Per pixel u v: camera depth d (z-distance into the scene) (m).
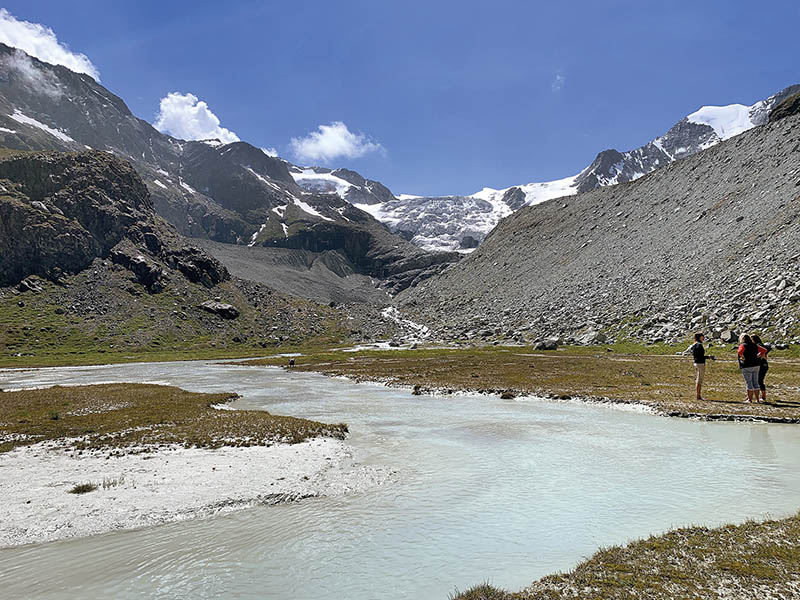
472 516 13.91
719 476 17.03
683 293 87.81
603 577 9.63
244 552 11.80
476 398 39.72
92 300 155.62
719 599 8.54
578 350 84.19
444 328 152.12
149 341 139.62
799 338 55.97
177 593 9.80
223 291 187.62
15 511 14.59
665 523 12.94
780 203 94.81
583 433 25.14
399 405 36.69
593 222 176.88
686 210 132.62
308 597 9.59
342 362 87.06
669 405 30.84
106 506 14.98
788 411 27.12
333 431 26.03
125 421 29.08
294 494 16.05
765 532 11.50
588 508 14.30
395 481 17.39
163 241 199.38
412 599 9.43
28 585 10.26
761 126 148.50
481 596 9.02
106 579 10.48
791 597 8.48
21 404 37.50
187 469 18.94
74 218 180.62
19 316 139.62
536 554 11.34
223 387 52.38
